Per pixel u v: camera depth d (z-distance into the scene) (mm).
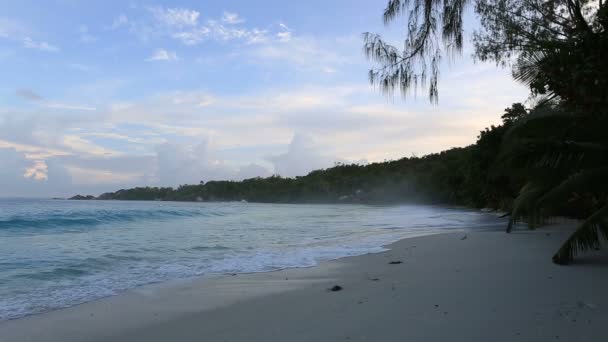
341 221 28281
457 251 10500
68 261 10125
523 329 4086
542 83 9398
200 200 148125
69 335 4805
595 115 8414
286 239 15688
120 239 15883
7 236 17062
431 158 103750
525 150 8727
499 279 6617
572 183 8656
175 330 4840
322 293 6285
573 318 4379
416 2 6656
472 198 42281
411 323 4445
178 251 12156
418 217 31344
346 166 134500
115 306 6031
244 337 4406
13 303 6234
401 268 8234
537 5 10055
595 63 7449
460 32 6629
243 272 8633
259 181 146625
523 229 16875
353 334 4215
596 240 7711
